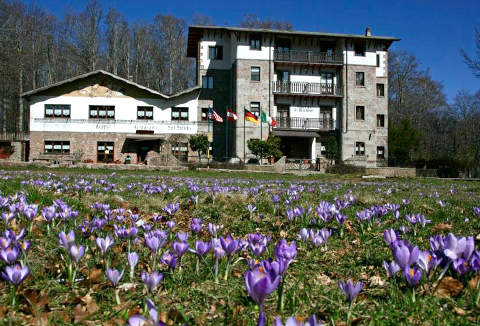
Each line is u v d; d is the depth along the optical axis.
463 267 1.97
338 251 3.25
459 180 23.17
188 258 2.83
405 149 37.62
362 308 1.97
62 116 31.92
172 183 10.45
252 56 33.00
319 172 27.47
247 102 32.59
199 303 2.02
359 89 34.09
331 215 3.96
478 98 54.47
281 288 1.86
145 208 5.32
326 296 2.13
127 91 32.50
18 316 1.82
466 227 4.47
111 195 6.23
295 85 34.06
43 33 56.75
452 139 56.31
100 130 32.16
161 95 32.16
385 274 2.58
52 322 1.76
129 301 1.98
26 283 2.22
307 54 34.25
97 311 1.87
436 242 2.29
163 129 32.75
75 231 3.49
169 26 58.75
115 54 56.94
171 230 3.50
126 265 2.59
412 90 62.28
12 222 3.56
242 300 2.02
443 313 1.86
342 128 33.75
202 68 34.62
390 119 60.09
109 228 3.60
